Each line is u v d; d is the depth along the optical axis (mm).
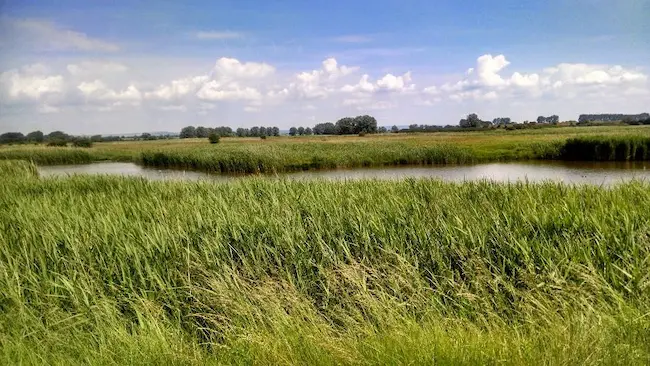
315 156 34531
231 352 3297
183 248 5074
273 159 33125
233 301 4027
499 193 8219
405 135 87625
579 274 4180
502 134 68000
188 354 3387
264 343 3264
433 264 4844
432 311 3953
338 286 4523
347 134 123250
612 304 3818
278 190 9742
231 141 82062
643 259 4336
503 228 5227
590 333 3090
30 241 5391
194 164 37250
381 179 11664
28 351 3338
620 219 5336
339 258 4996
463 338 3170
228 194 9430
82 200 8789
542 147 36594
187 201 8320
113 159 51906
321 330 3568
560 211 5730
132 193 10641
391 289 4473
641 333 3107
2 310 4137
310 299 4375
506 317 3885
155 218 6680
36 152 49875
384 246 5113
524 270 4355
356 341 3336
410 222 5648
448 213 6172
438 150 35125
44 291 4379
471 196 8383
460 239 5090
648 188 7484
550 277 4059
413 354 2951
